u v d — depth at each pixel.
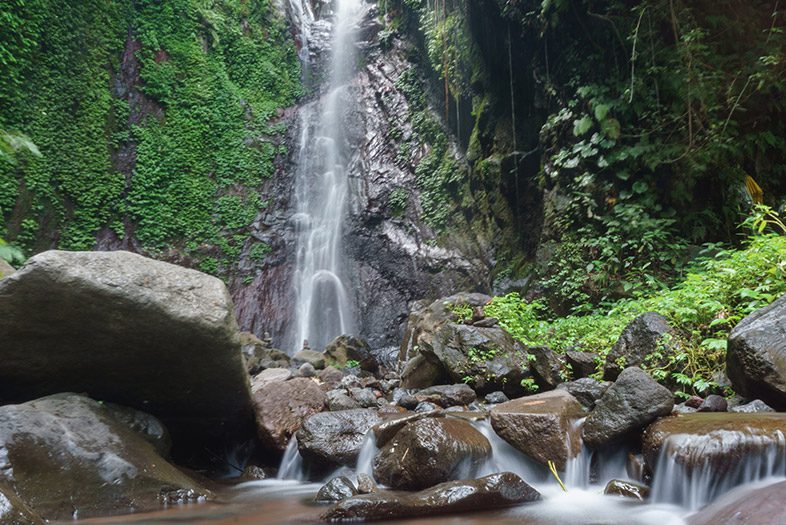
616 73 9.52
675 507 3.57
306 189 17.98
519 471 4.46
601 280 8.81
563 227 9.67
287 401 5.77
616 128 9.12
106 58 16.20
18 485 3.75
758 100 8.85
